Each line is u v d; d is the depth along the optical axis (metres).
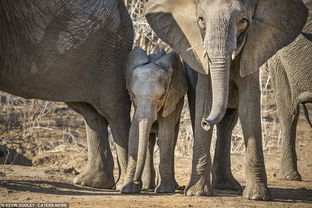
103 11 14.00
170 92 13.40
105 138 14.40
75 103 14.42
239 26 12.29
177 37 13.05
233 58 11.97
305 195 14.06
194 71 14.19
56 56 13.65
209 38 12.04
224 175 14.65
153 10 13.35
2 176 14.24
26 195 12.30
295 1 12.83
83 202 11.78
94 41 13.91
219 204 12.04
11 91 13.81
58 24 13.62
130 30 14.46
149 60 13.60
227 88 11.97
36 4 13.48
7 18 13.33
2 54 13.39
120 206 11.55
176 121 13.89
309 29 15.78
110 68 14.15
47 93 13.85
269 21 12.77
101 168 14.23
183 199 12.39
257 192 12.68
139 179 13.04
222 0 12.17
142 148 12.80
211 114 11.80
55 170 15.72
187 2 13.02
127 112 14.37
